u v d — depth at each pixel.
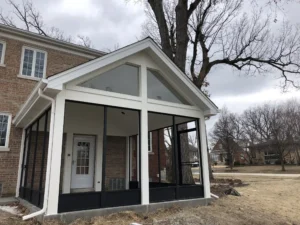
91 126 9.95
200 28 13.91
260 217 6.25
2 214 5.82
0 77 9.34
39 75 10.27
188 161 9.93
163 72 7.60
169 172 14.12
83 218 5.12
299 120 33.84
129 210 5.78
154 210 6.18
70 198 5.19
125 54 6.56
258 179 15.31
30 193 6.70
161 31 12.45
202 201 7.16
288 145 28.66
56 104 5.38
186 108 7.75
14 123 9.16
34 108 6.68
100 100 6.08
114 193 5.80
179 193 6.98
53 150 5.12
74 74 5.54
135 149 11.81
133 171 11.54
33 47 10.36
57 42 10.74
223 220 5.76
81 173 9.66
